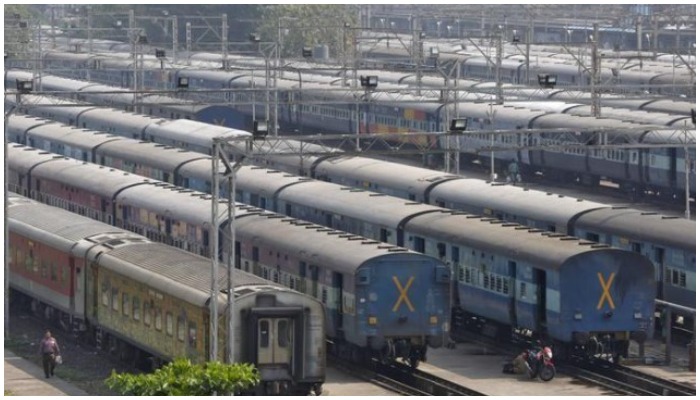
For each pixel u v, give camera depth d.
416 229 124.19
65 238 121.31
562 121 195.00
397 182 152.62
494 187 141.25
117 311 111.31
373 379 104.19
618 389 100.44
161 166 169.12
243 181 152.62
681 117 186.50
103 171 158.00
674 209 181.62
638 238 121.12
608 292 107.06
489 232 116.50
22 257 129.50
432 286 105.88
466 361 111.00
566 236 112.62
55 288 122.25
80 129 198.88
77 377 106.12
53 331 124.50
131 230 145.75
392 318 105.06
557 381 103.50
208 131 192.00
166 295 103.00
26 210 134.62
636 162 183.38
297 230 117.38
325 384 103.00
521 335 116.44
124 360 111.62
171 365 83.12
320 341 96.88
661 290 119.56
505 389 100.50
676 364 109.56
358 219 131.88
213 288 95.56
